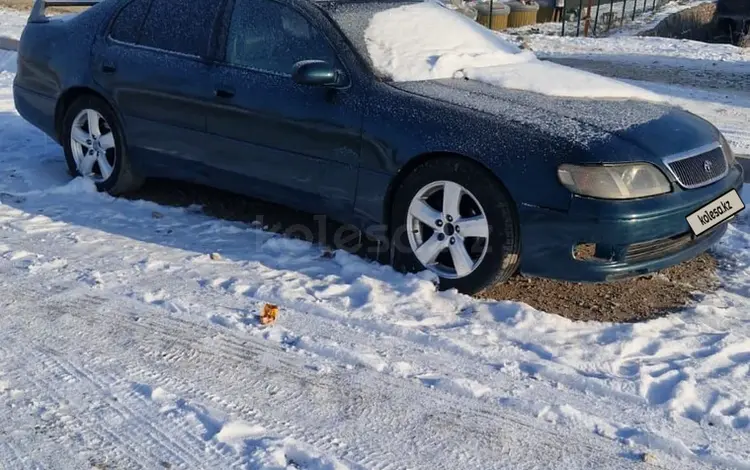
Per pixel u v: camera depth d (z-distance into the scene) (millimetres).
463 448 3428
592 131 4641
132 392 3768
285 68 5449
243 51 5645
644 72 13875
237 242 5680
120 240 5641
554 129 4621
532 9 23797
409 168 4957
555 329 4473
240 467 3250
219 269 5172
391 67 5230
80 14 6773
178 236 5762
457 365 4070
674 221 4551
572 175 4441
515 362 4102
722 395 3822
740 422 3631
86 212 6188
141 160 6285
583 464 3350
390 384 3891
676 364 4117
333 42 5293
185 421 3553
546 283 5168
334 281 5016
